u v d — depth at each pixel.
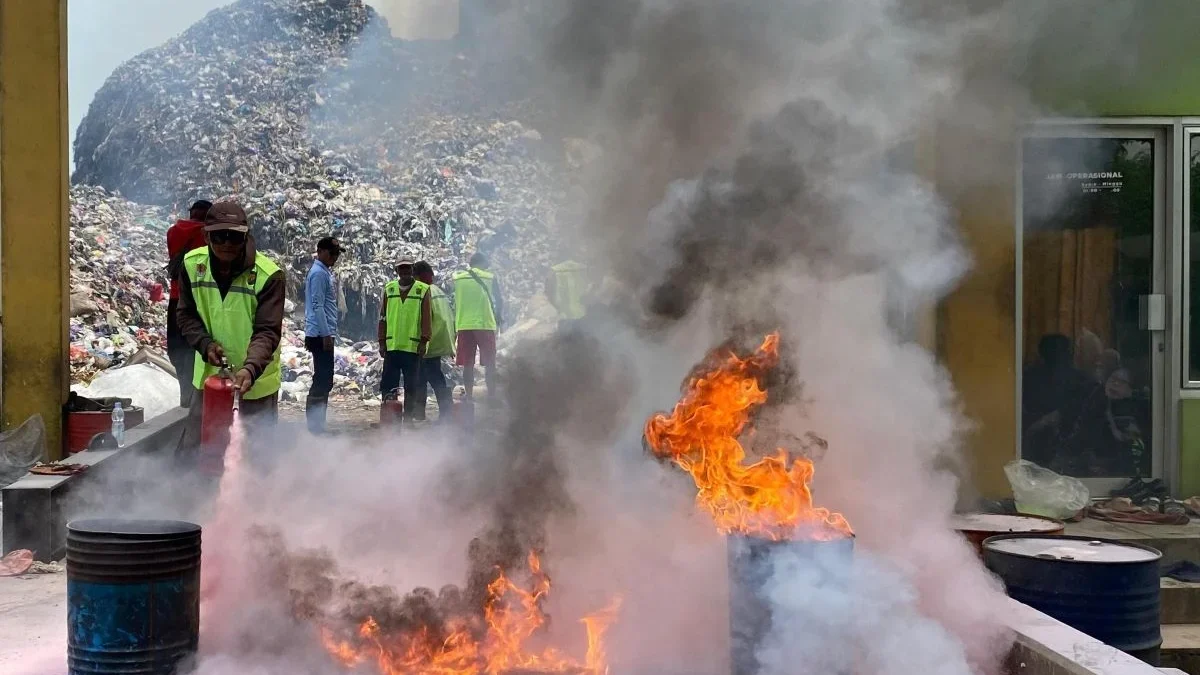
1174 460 14.83
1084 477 14.88
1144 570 8.52
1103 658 7.36
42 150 16.72
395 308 24.06
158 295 43.19
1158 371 14.88
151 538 7.50
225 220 12.23
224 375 12.32
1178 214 14.72
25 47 16.67
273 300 12.82
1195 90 14.57
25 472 15.59
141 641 7.48
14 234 16.69
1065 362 14.80
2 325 16.73
